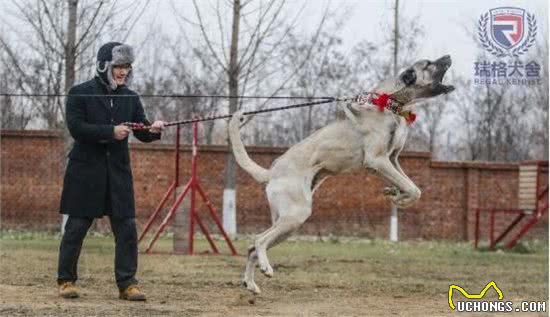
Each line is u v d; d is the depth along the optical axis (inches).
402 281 460.8
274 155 869.8
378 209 886.4
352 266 545.6
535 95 1126.4
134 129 357.7
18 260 523.5
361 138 369.4
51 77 757.3
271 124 1048.8
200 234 858.1
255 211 875.4
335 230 882.8
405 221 896.3
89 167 352.2
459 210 903.7
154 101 991.0
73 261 358.9
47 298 357.4
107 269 486.0
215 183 872.3
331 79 995.3
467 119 1181.1
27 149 856.9
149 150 866.8
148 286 410.9
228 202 813.2
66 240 355.3
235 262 546.0
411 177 897.5
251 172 376.8
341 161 370.9
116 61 354.6
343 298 382.0
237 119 379.9
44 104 863.7
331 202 884.0
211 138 981.2
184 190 589.0
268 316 322.0
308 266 536.7
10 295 365.1
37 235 800.9
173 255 587.5
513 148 1163.3
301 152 370.9
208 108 987.9
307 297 382.9
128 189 357.4
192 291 394.6
